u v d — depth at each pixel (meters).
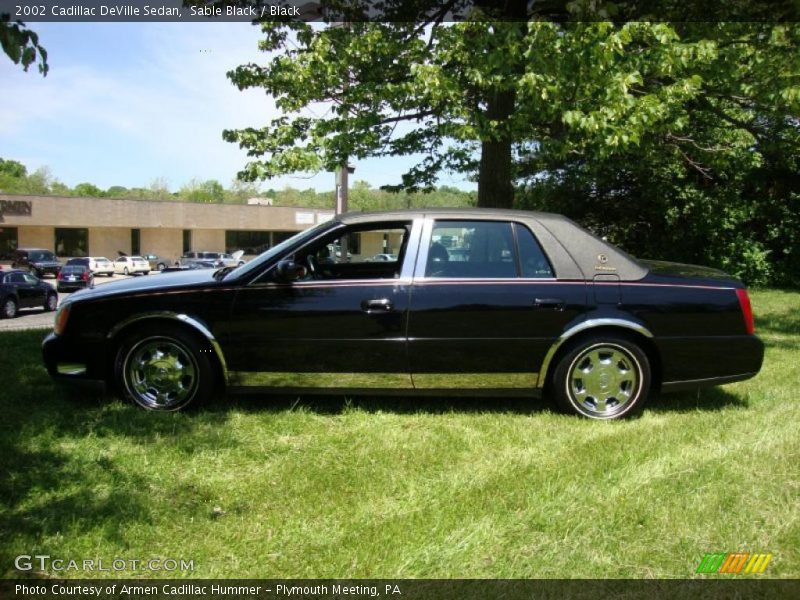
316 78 8.08
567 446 3.77
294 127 8.73
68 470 3.33
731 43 7.66
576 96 6.56
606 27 5.93
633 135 6.36
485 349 4.29
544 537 2.70
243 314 4.31
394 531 2.74
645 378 4.33
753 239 19.14
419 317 4.28
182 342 4.36
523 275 4.36
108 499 3.00
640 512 2.89
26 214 43.12
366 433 4.00
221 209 50.50
